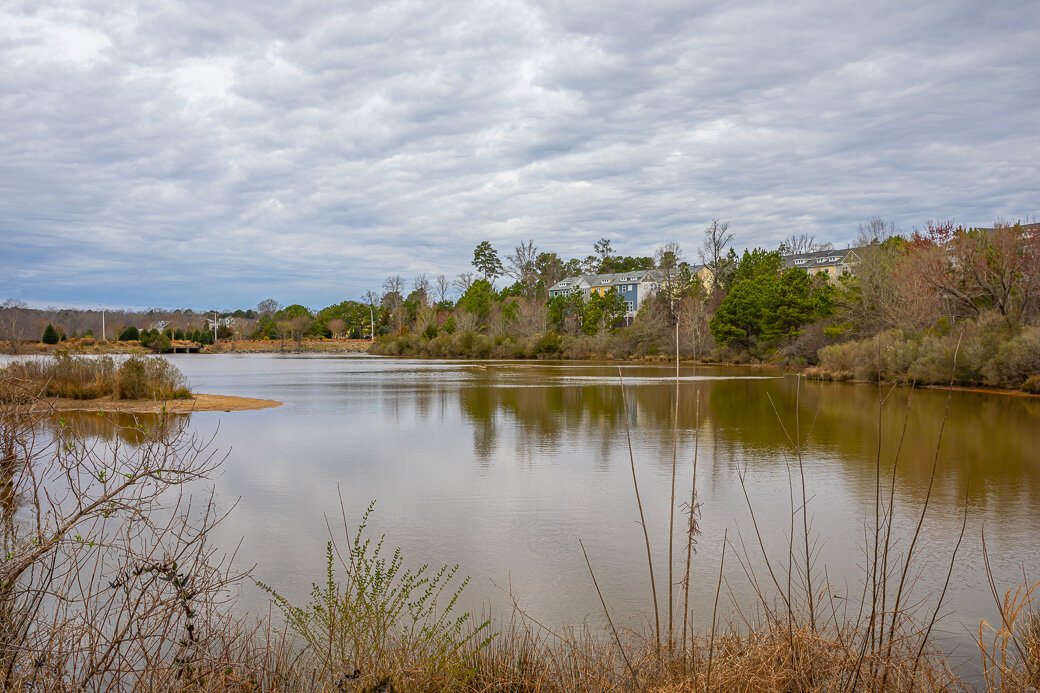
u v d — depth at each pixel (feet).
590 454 38.34
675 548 21.61
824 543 22.07
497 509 26.23
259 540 22.00
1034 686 10.60
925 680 10.84
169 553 10.68
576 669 11.66
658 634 10.64
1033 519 24.62
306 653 13.43
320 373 123.54
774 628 12.10
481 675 11.78
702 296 197.16
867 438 43.98
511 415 57.06
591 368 142.41
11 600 9.62
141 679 9.08
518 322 234.79
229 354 245.24
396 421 52.95
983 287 92.79
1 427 10.05
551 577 18.98
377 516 25.20
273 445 41.19
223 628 13.38
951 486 29.96
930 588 18.12
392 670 10.25
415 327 260.42
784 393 78.28
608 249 398.01
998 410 59.00
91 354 174.40
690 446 41.22
